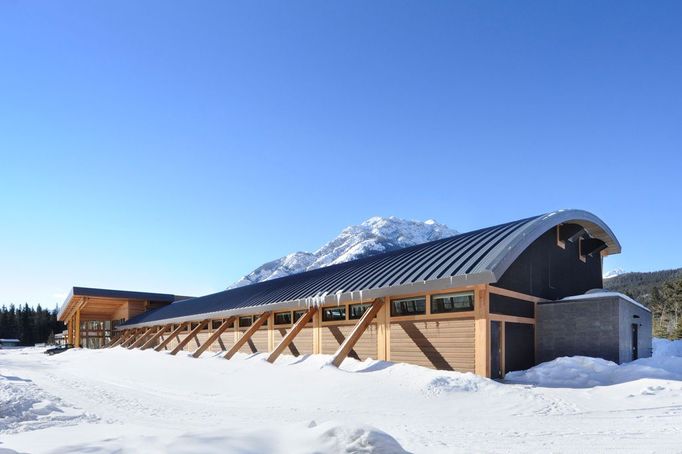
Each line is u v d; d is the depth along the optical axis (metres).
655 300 67.75
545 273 16.66
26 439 5.98
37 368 22.72
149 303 45.03
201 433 5.07
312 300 17.75
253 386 13.01
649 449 5.75
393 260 17.92
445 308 13.68
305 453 4.34
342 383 11.97
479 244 14.66
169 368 17.31
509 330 13.84
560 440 6.41
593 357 14.15
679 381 10.71
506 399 9.88
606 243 20.50
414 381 11.47
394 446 4.59
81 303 43.31
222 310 24.11
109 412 9.84
